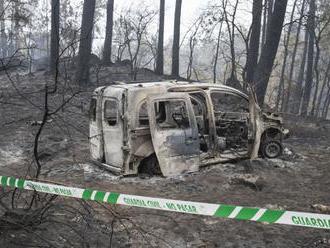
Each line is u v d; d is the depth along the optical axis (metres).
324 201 7.69
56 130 12.36
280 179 8.98
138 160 8.48
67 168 9.12
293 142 13.55
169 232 5.99
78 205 6.36
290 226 6.39
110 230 5.72
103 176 8.57
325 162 10.73
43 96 16.00
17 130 12.11
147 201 4.43
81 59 18.77
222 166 9.38
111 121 8.84
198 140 8.77
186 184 8.21
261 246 5.72
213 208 4.15
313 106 28.58
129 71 23.89
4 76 21.88
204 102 9.33
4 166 9.23
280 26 17.19
